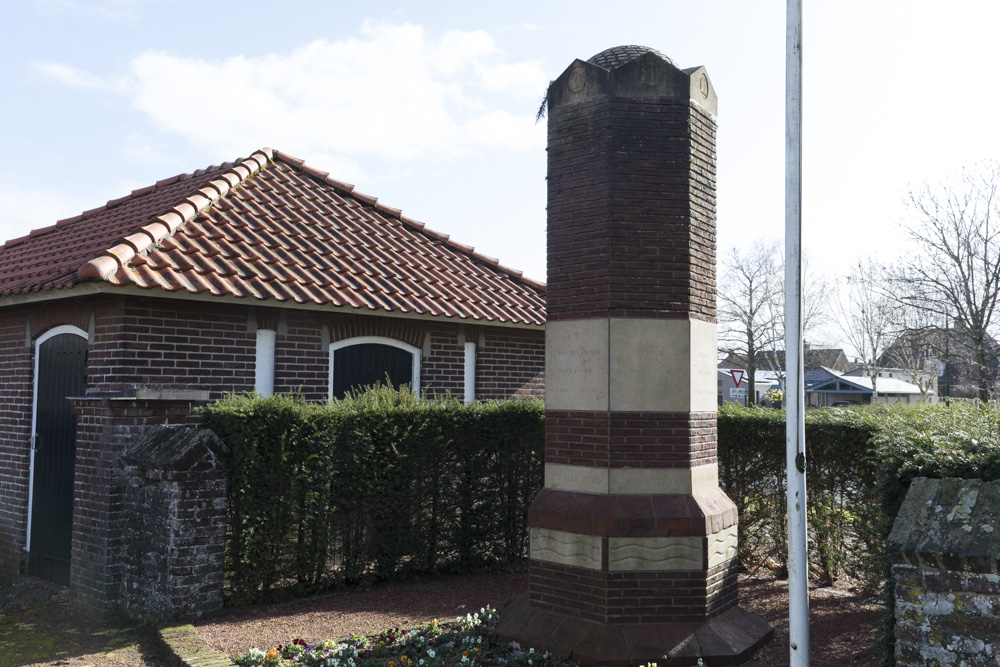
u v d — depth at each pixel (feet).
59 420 28.66
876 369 121.39
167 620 22.41
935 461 14.69
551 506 20.80
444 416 28.45
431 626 21.57
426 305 33.37
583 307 21.06
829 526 26.84
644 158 20.99
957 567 13.23
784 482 28.14
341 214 39.88
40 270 30.42
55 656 20.59
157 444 23.65
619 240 20.68
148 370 26.14
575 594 20.21
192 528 22.81
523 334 39.37
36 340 30.53
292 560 25.03
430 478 28.40
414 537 27.81
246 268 29.25
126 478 24.61
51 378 29.40
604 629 19.35
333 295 30.32
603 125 21.01
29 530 30.01
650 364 20.51
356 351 32.68
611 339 20.42
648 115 21.11
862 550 25.91
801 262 15.83
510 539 30.04
